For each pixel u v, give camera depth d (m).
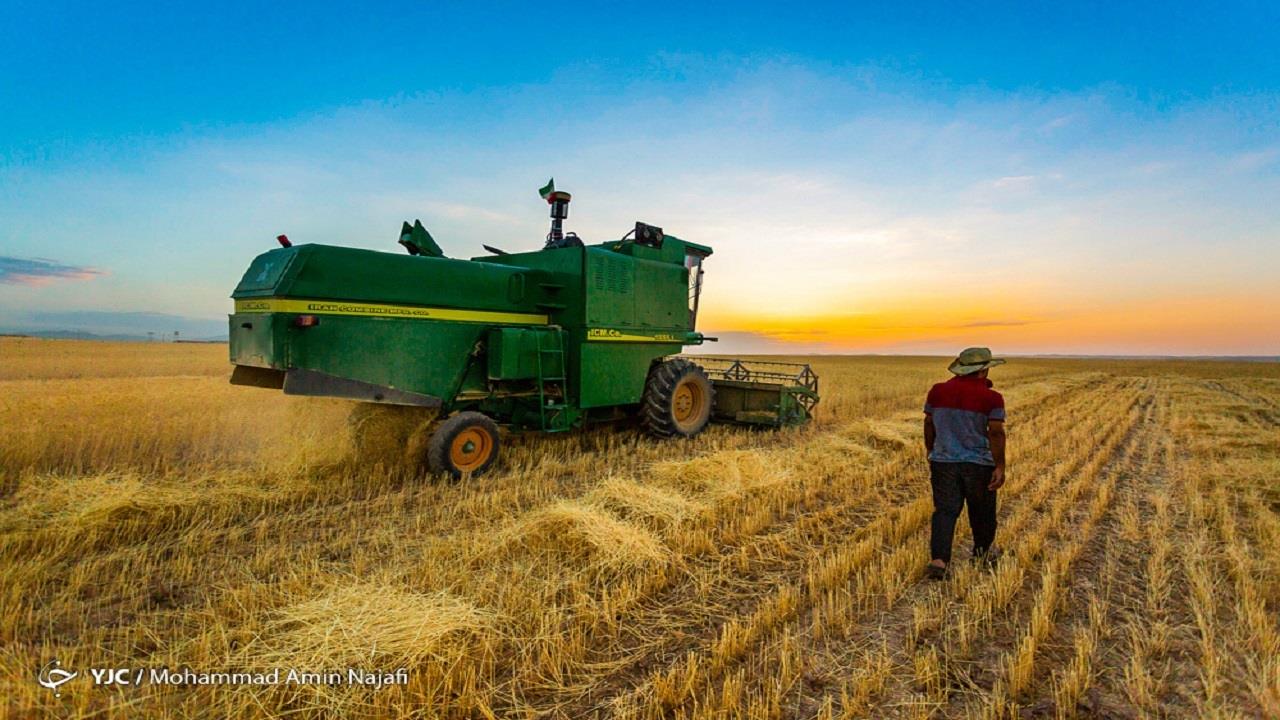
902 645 3.40
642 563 4.30
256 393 13.25
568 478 7.19
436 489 6.43
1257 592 3.98
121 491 5.51
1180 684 3.06
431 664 2.95
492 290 7.75
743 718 2.74
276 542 4.89
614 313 8.77
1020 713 2.83
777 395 10.48
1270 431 11.59
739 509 5.84
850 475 7.29
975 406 4.42
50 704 2.70
